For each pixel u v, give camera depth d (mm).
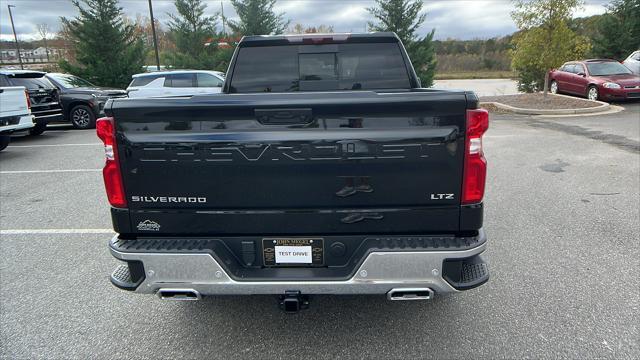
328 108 2477
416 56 23188
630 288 3580
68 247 4727
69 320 3352
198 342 3051
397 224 2611
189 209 2676
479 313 3303
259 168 2568
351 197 2582
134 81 15070
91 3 22469
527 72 19891
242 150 2545
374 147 2506
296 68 4184
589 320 3156
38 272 4156
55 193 6785
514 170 7430
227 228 2680
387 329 3148
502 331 3068
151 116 2557
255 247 2703
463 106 2453
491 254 4266
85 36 22766
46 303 3598
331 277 2588
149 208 2699
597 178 6832
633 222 5004
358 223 2619
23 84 12289
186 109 2527
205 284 2602
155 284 2635
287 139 2518
